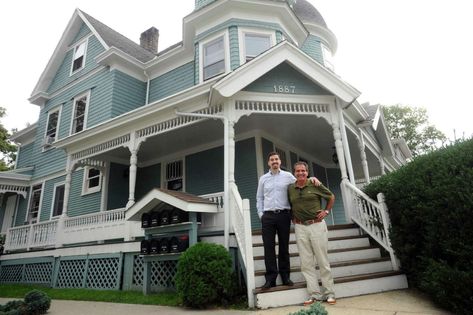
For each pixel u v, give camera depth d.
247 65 7.05
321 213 4.55
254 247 5.79
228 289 5.07
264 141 9.81
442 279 3.80
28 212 15.42
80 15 15.66
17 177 15.57
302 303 4.52
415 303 4.16
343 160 7.35
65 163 14.50
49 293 8.04
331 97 7.85
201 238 6.53
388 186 5.47
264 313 4.18
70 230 9.91
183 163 11.20
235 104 7.32
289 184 4.88
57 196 14.42
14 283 10.76
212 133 9.86
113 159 12.30
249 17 11.23
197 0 12.88
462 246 3.84
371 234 6.10
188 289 5.05
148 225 6.86
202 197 7.08
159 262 6.97
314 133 10.02
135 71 13.92
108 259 8.29
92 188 12.73
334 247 6.00
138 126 9.22
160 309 5.20
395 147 17.20
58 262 9.51
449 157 4.32
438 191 4.23
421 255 4.76
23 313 5.16
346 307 4.11
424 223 4.65
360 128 9.95
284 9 11.34
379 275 4.95
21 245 11.34
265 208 4.83
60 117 15.46
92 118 13.42
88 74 14.54
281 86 7.56
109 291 7.51
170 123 8.60
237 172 9.69
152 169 12.15
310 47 14.20
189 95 7.88
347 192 6.99
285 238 4.73
